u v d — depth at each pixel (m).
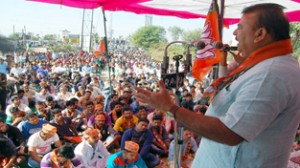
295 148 4.05
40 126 4.80
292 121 1.00
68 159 3.62
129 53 39.31
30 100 7.29
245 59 1.11
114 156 3.72
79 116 5.63
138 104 6.27
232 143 0.91
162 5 4.88
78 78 10.81
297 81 0.96
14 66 11.79
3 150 3.89
